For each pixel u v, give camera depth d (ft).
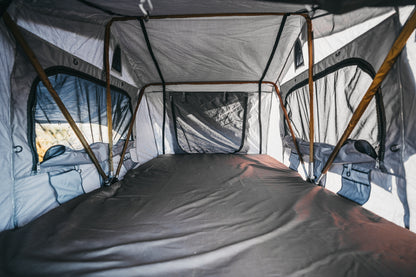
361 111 5.06
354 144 5.54
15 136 4.54
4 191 4.31
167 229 4.57
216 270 3.29
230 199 6.39
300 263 3.41
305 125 8.61
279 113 12.57
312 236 4.18
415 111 3.92
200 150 15.02
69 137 6.11
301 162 9.12
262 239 4.11
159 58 10.35
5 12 4.23
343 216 4.93
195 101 14.33
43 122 5.24
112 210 5.56
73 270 3.22
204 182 8.23
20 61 4.63
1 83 4.25
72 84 6.32
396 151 4.36
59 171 5.80
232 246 3.85
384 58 4.53
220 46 9.20
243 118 14.53
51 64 5.49
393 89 4.30
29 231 4.28
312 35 7.24
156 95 14.11
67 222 4.70
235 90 14.02
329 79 6.59
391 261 3.34
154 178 8.82
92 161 7.00
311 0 5.50
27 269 3.21
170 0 5.48
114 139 9.06
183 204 6.01
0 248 3.69
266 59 10.33
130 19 6.93
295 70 9.34
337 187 6.44
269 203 6.00
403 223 4.27
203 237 4.24
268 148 14.69
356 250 3.65
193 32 8.17
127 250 3.76
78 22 6.33
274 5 5.94
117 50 8.99
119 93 9.45
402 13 4.05
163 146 14.89
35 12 4.99
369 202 5.14
